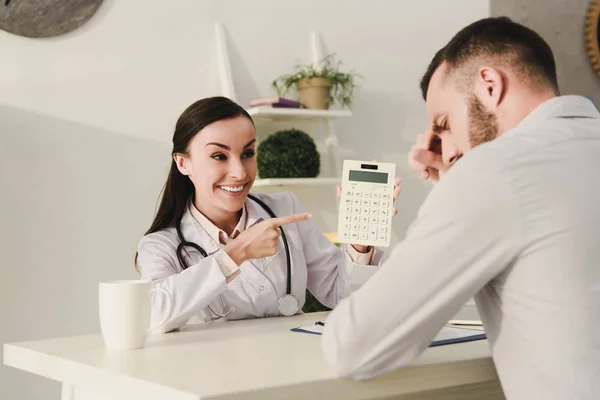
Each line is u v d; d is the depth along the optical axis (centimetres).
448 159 115
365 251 178
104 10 259
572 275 90
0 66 241
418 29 324
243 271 175
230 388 88
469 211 91
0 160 241
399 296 92
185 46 274
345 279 180
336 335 95
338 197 160
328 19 303
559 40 372
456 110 108
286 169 273
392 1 317
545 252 90
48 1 247
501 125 104
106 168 259
